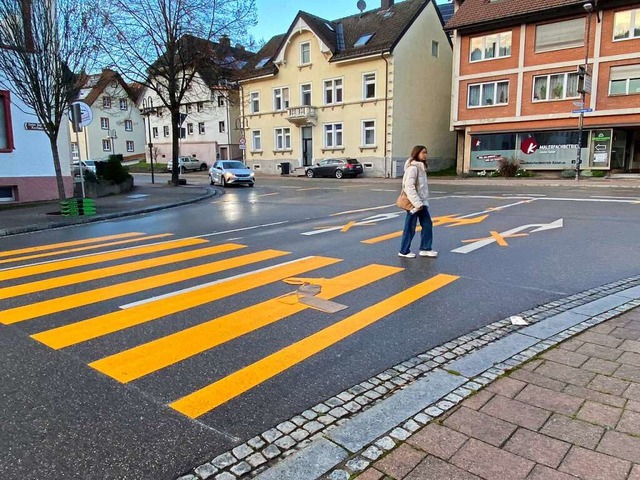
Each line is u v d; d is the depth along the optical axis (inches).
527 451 108.0
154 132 2257.6
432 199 666.8
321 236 394.9
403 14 1403.8
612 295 220.5
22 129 717.9
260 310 211.3
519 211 516.7
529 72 1115.3
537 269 275.3
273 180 1311.5
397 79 1343.5
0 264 317.4
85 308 217.9
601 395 130.6
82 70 574.6
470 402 129.4
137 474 106.9
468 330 186.9
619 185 848.9
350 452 110.2
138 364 160.2
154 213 613.3
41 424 126.6
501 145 1181.1
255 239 390.6
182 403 136.0
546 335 174.6
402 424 120.4
